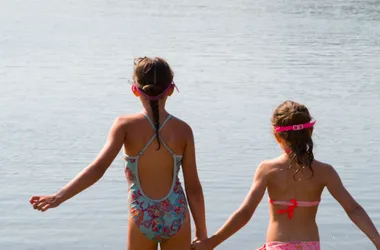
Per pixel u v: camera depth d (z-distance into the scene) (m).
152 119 9.48
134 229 9.44
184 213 9.52
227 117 25.83
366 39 53.38
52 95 29.72
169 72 9.55
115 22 63.47
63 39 50.53
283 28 59.97
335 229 15.02
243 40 51.09
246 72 36.75
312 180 9.62
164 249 9.61
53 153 20.72
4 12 70.88
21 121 24.67
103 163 9.27
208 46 47.44
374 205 16.53
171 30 57.16
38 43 48.06
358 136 23.28
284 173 9.61
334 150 21.48
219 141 22.23
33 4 80.25
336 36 54.94
